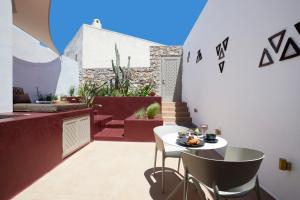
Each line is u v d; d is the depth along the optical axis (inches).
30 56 243.9
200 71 247.3
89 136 197.5
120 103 291.7
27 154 104.1
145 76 384.2
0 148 85.7
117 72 334.0
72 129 160.2
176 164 140.3
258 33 112.8
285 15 91.2
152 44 484.1
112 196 96.3
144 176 119.6
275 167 96.2
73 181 112.3
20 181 98.7
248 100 123.0
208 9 214.1
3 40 136.5
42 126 118.2
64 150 146.7
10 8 141.3
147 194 98.4
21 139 99.5
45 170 121.1
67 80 337.4
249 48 122.5
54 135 132.0
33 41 250.1
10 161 91.7
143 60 475.5
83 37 444.1
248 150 79.9
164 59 389.1
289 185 86.9
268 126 102.3
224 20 165.3
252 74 118.6
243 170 60.0
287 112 88.6
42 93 267.1
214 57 190.7
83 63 443.5
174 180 114.6
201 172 63.9
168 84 387.2
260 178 107.9
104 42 459.5
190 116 309.3
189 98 318.7
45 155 121.1
